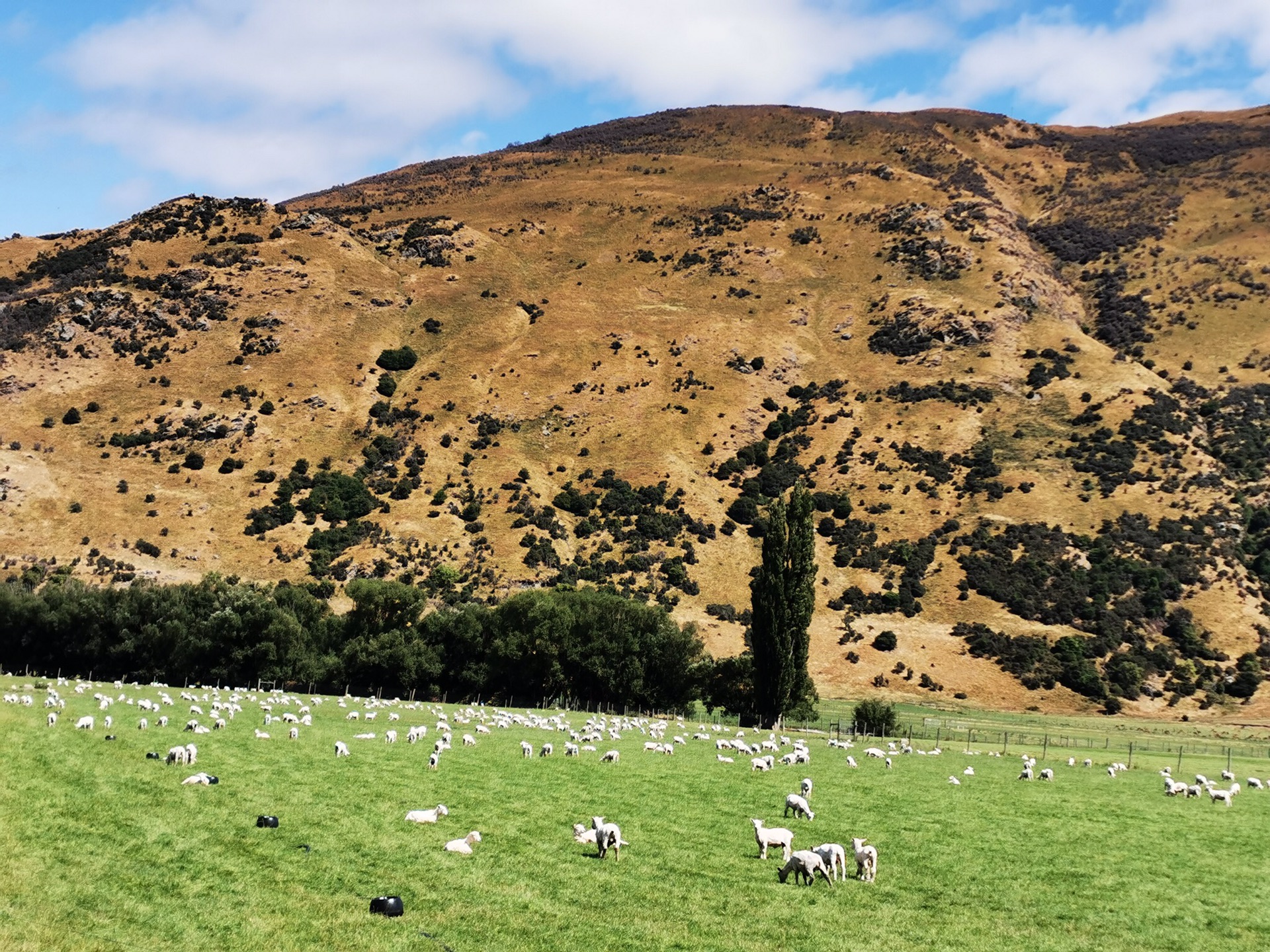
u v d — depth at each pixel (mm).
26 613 103250
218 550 138000
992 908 28750
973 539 151000
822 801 44344
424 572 138000
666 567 145000
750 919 26172
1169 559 145000
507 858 30750
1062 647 128750
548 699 102812
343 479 155750
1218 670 128125
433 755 48438
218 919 23922
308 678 101500
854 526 157000
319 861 29125
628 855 32125
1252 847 39000
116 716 59531
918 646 131000
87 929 22641
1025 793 50656
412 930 24031
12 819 30734
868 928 26016
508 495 156875
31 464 146625
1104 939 26469
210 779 39188
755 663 90500
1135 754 79688
